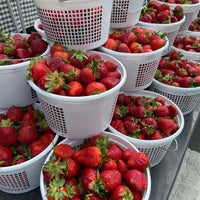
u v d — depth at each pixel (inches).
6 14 31.0
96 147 14.5
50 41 18.8
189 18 31.7
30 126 16.7
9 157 15.9
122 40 21.3
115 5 22.0
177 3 31.5
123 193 12.9
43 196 13.2
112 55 20.2
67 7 16.0
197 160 30.2
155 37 22.0
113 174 13.7
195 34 33.9
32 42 18.3
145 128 18.3
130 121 19.0
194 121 25.3
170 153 21.4
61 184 13.3
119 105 20.9
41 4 16.6
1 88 17.1
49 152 16.1
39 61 15.6
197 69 25.5
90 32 17.8
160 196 17.8
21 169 15.1
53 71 15.5
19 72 16.7
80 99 13.8
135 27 23.7
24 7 33.6
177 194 25.8
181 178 27.6
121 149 16.6
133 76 21.2
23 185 16.6
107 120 16.9
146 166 14.8
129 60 20.0
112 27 23.9
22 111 18.4
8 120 17.3
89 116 15.1
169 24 25.5
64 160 14.3
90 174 13.7
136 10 23.1
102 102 14.7
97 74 15.4
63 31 17.4
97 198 13.3
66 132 16.3
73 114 14.9
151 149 18.1
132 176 14.0
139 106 19.9
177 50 29.4
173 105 21.5
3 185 16.4
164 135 18.9
